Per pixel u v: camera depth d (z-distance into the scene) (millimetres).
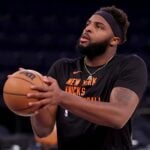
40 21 15164
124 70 3156
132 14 15961
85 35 3268
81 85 3264
